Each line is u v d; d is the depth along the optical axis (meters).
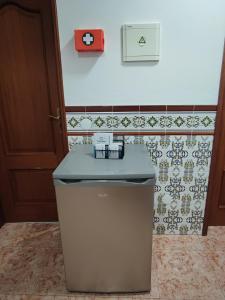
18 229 2.05
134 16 1.46
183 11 1.44
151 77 1.58
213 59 1.53
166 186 1.83
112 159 1.42
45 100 1.79
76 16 1.48
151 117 1.67
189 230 1.93
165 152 1.74
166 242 1.85
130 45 1.49
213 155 1.72
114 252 1.33
